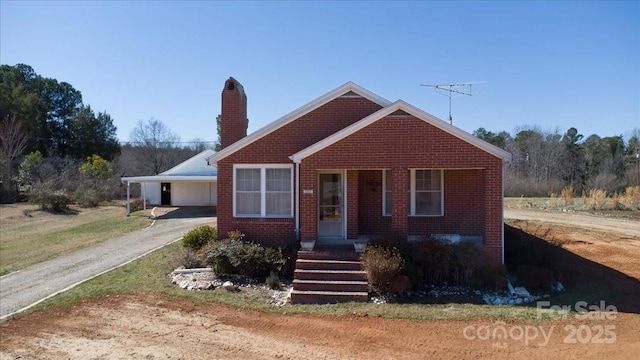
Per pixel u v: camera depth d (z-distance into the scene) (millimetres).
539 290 12281
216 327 9359
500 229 13352
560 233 20969
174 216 31500
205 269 13945
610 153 61906
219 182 15586
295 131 15750
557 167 61781
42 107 57812
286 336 8805
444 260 12445
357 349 8102
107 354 7980
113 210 38375
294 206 15383
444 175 15867
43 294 12766
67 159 53406
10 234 26453
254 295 11820
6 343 8727
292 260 13594
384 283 11641
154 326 9445
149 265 15227
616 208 31953
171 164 73875
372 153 13828
